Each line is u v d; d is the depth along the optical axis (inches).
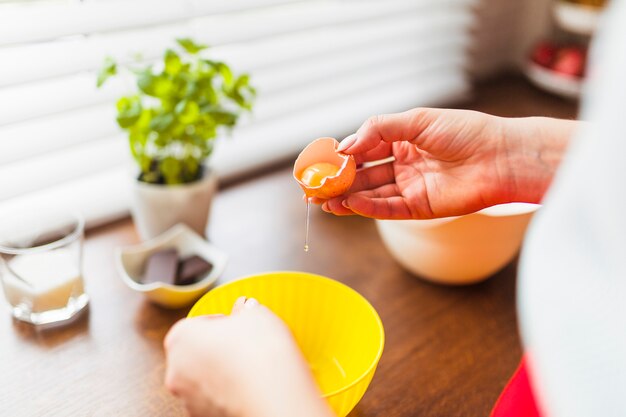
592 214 13.4
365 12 42.1
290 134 41.1
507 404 22.8
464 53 50.2
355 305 26.2
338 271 31.2
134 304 29.0
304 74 40.5
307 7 39.9
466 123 24.2
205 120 30.5
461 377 26.5
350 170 24.4
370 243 33.2
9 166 31.9
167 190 30.5
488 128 24.1
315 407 18.1
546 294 14.8
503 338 28.3
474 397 25.7
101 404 24.7
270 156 40.1
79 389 25.2
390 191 26.5
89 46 32.4
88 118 33.3
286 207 35.7
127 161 34.9
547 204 15.8
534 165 24.2
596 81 13.3
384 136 24.6
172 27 35.0
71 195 34.0
